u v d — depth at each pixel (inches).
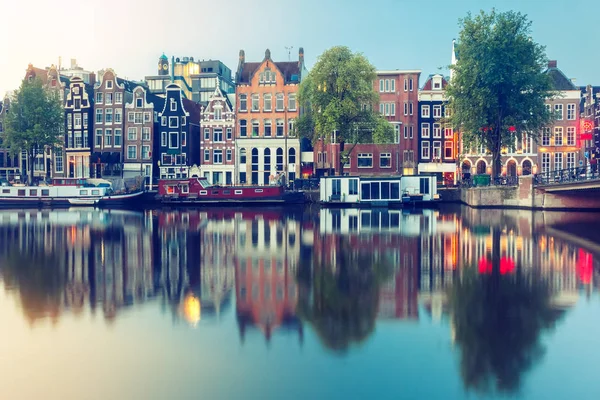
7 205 2509.8
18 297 702.5
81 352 511.8
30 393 435.8
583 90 3676.2
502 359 489.4
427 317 605.3
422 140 2928.2
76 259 981.8
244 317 611.5
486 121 1982.0
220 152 2984.7
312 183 2689.5
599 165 2930.6
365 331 560.7
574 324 576.7
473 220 1632.6
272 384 447.2
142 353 508.4
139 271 866.8
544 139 2883.9
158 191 2554.1
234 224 1598.2
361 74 2343.8
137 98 3043.8
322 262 930.1
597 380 449.1
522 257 962.7
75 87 3095.5
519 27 1963.6
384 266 890.1
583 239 1181.7
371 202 2346.2
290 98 2928.2
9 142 2704.2
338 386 443.5
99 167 3061.0
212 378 458.3
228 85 4458.7
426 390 434.9
